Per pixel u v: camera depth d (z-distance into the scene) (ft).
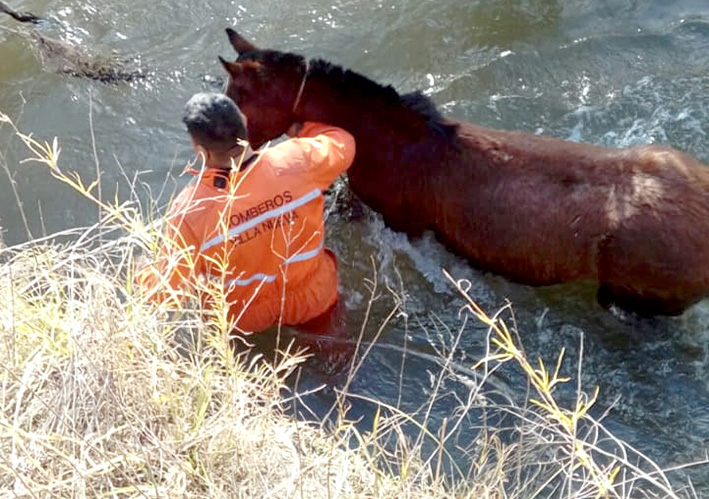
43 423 11.07
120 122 22.08
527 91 22.30
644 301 16.15
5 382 11.24
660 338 16.38
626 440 14.79
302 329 16.49
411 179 17.42
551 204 16.25
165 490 10.46
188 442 11.12
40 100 22.72
